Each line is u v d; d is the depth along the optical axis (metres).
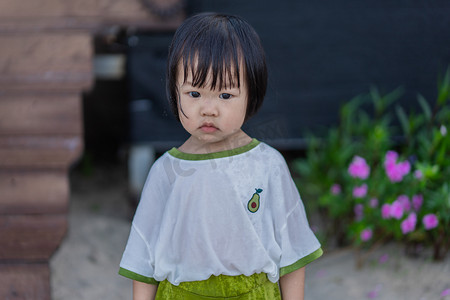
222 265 1.41
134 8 3.19
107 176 4.92
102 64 4.07
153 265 1.46
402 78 3.68
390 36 3.64
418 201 2.83
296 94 3.68
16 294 2.41
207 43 1.29
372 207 2.86
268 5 3.58
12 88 2.93
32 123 2.92
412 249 2.99
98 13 3.16
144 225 1.47
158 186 1.45
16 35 2.99
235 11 3.57
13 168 2.68
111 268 3.07
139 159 3.70
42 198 2.66
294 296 1.52
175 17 3.22
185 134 3.55
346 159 3.38
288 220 1.46
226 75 1.29
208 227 1.39
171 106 1.43
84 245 3.28
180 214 1.40
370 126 3.45
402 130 3.71
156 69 3.46
